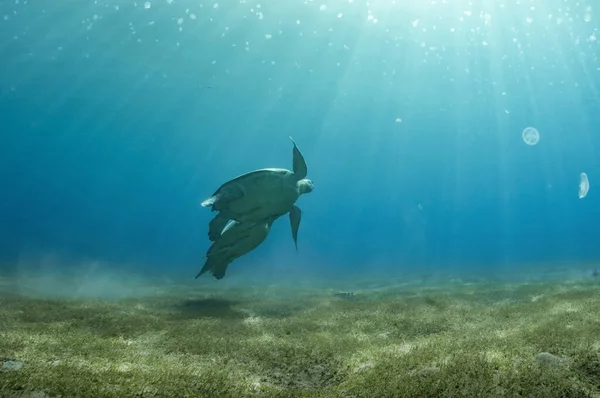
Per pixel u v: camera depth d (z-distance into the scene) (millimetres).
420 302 11188
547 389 4070
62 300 10961
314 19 36812
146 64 48031
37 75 53719
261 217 10828
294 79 54156
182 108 68625
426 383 4254
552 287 13602
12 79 55906
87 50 44438
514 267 28844
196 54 44969
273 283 21984
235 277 26797
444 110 69438
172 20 36906
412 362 5152
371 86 56562
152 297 13438
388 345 6449
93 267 29859
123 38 40844
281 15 36031
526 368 4566
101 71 50969
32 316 8266
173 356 5766
